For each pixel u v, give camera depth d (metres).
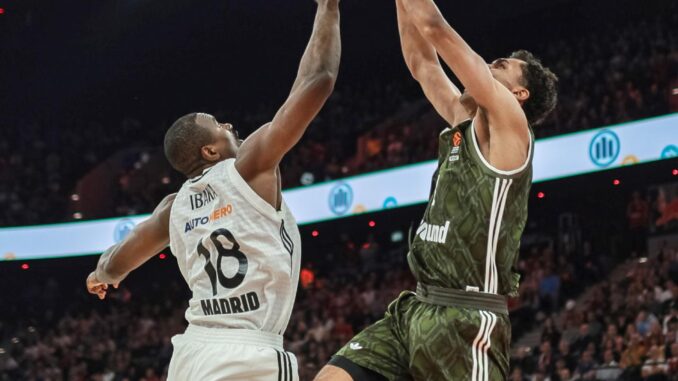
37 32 26.50
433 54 4.98
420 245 4.33
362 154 22.41
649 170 16.27
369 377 4.39
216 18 25.62
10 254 23.42
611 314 15.73
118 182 25.28
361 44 26.53
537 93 4.43
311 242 21.98
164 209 4.20
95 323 22.62
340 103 25.45
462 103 4.32
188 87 28.23
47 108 28.36
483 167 4.12
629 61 20.33
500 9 24.47
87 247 23.06
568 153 17.22
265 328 3.78
